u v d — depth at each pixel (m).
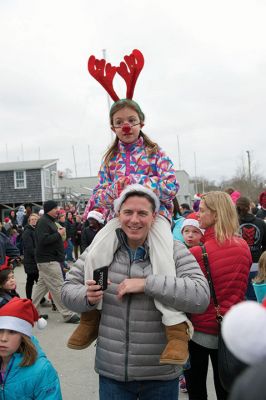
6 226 17.19
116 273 2.36
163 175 2.55
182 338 2.21
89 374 4.68
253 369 0.79
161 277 2.20
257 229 5.38
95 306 2.34
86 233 7.52
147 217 2.27
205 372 2.94
